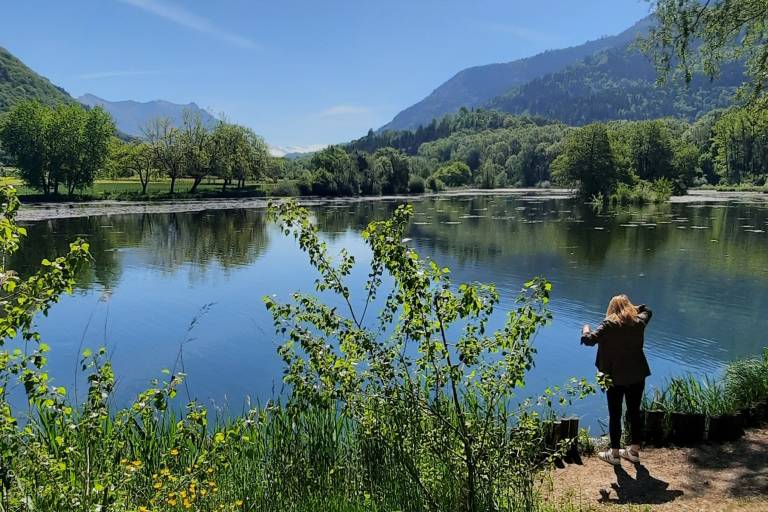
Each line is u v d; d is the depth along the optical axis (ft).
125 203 220.64
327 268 13.75
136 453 16.29
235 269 88.02
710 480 16.87
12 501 9.90
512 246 107.76
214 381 41.16
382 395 12.90
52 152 213.87
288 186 290.35
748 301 62.13
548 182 449.89
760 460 18.08
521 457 13.71
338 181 313.53
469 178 489.67
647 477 17.46
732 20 33.47
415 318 12.44
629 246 104.37
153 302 65.51
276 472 15.31
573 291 67.87
